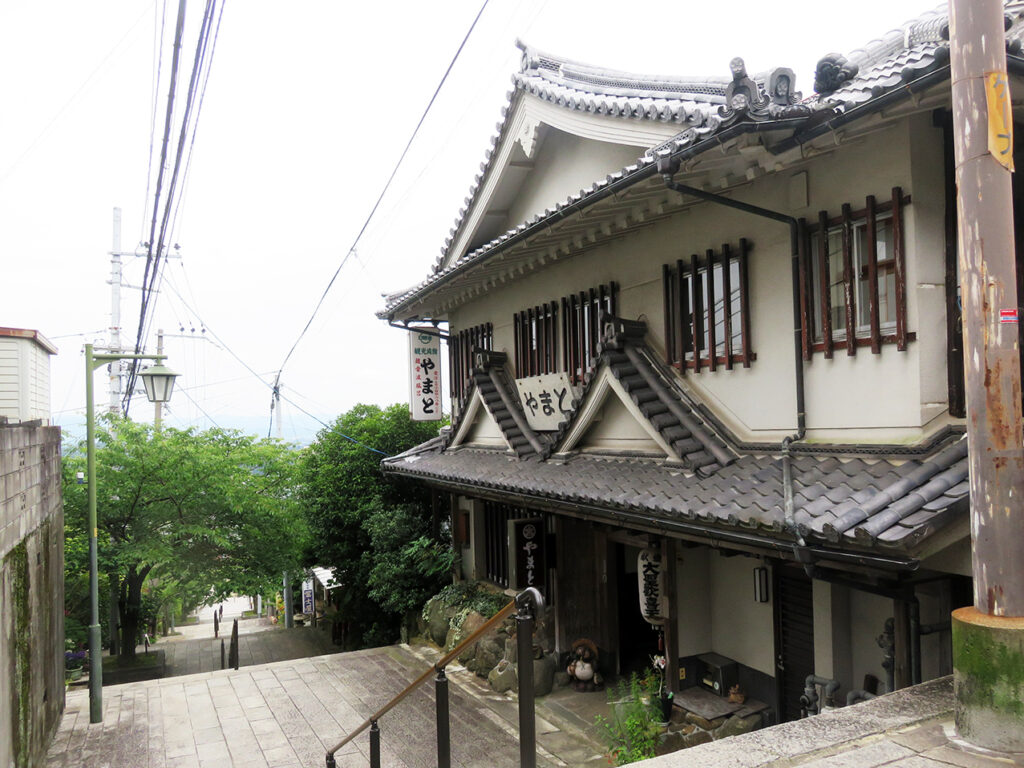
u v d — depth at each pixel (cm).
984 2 324
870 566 477
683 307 824
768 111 489
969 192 328
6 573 693
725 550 679
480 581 1410
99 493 1638
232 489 1712
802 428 645
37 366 1430
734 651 919
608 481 788
